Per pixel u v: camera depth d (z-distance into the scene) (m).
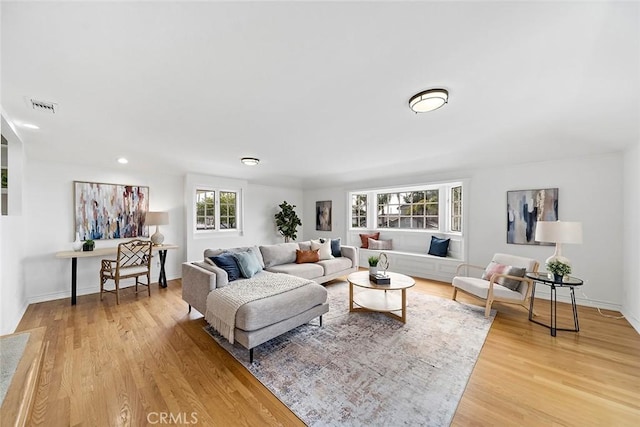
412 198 5.74
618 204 3.20
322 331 2.70
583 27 1.27
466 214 4.46
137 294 3.88
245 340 2.12
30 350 1.13
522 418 1.55
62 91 1.90
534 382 1.88
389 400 1.70
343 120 2.54
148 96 2.00
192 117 2.43
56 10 1.14
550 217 3.66
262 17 1.21
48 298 3.61
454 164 4.34
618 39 1.35
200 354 2.24
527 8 1.16
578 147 3.21
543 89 1.92
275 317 2.29
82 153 3.54
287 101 2.12
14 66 1.57
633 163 2.88
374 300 3.41
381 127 2.75
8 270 2.47
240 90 1.93
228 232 5.63
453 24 1.26
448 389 1.81
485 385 1.85
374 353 2.27
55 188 3.69
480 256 4.32
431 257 4.88
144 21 1.22
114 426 1.48
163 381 1.88
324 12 1.19
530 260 3.17
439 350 2.32
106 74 1.68
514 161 3.87
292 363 2.12
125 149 3.50
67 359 2.14
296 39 1.37
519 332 2.67
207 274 2.75
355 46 1.43
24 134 2.85
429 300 3.64
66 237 3.77
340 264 4.55
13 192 3.01
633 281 2.86
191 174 4.90
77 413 1.57
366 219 6.39
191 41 1.38
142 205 4.49
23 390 0.86
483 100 2.11
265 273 3.46
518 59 1.55
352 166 4.86
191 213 4.93
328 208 6.73
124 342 2.44
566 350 2.31
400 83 1.84
